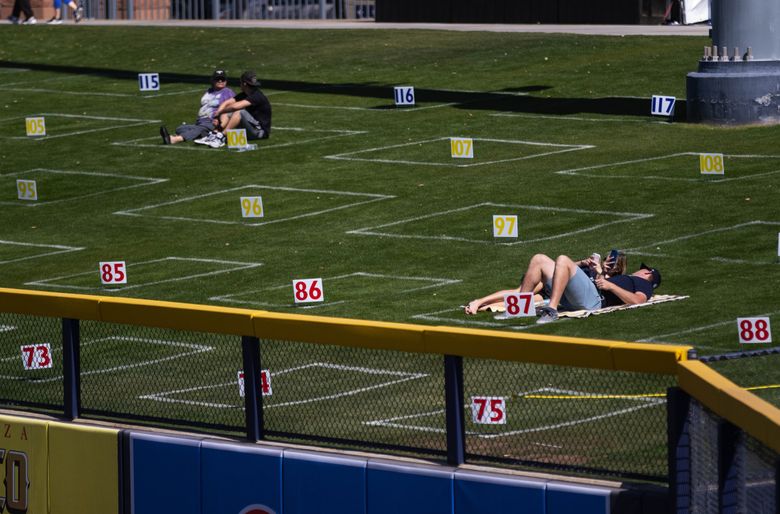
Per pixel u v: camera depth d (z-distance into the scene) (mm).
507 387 21547
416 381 22469
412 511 21734
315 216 52750
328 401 23391
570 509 20344
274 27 101812
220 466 23688
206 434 24547
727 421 17922
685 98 68375
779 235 40438
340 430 23297
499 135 64125
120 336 27969
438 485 21469
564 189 52750
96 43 97875
